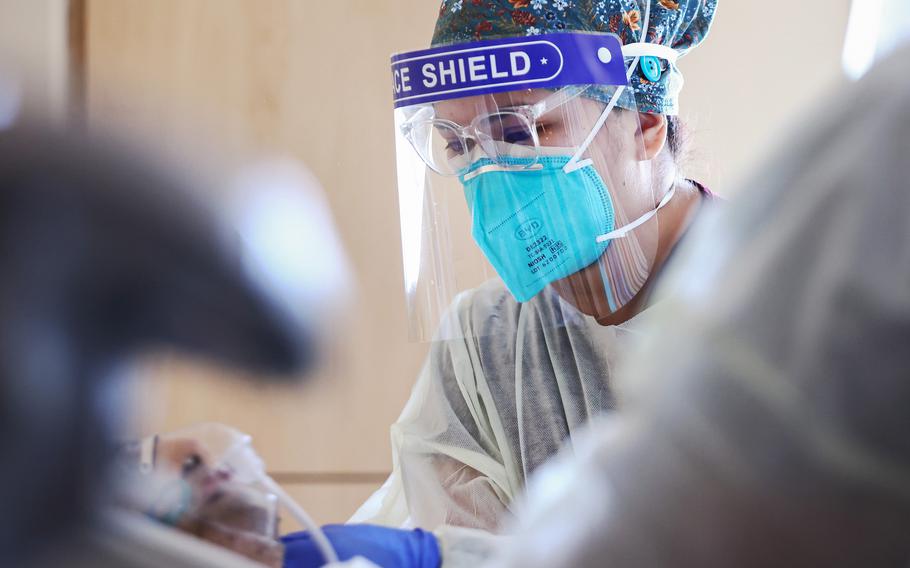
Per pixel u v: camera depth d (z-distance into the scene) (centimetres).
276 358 31
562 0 139
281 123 257
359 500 242
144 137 32
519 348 145
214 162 33
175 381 32
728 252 66
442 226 148
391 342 244
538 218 139
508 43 135
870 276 58
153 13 263
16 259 30
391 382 243
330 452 243
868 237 58
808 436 59
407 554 102
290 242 32
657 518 63
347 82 256
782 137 68
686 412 63
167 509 47
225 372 31
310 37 258
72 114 32
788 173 64
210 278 31
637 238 141
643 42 143
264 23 259
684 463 63
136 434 33
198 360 31
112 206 31
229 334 31
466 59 136
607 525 65
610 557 64
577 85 135
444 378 153
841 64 223
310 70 257
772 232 63
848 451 58
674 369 65
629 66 142
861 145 60
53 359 30
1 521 30
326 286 32
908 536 59
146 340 31
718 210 71
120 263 31
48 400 30
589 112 138
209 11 260
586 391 136
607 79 137
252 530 71
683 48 153
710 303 65
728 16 226
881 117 60
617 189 140
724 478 61
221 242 31
